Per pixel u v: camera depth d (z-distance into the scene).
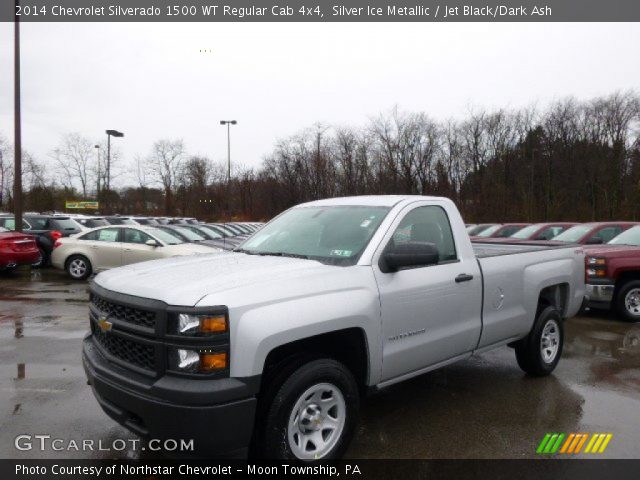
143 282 3.21
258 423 3.04
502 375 5.48
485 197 45.94
